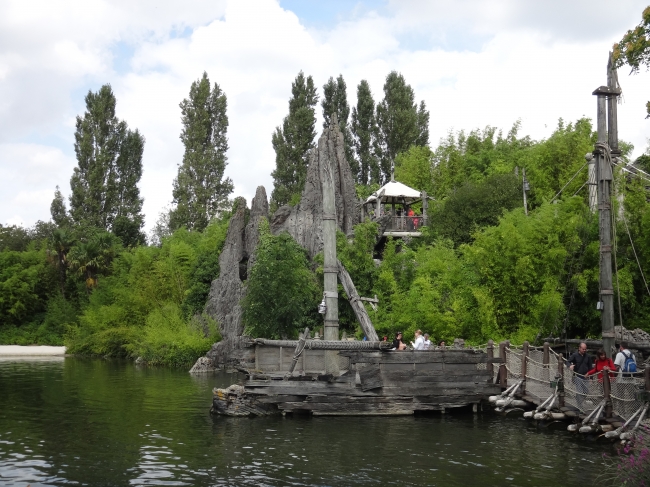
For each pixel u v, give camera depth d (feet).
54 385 106.22
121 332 178.50
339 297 117.91
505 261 93.56
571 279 91.20
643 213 94.12
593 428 58.54
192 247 199.72
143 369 139.33
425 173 188.55
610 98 75.15
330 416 72.08
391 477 47.03
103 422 69.77
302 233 142.92
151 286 182.09
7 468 49.98
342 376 72.84
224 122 263.70
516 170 146.30
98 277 223.71
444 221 134.10
